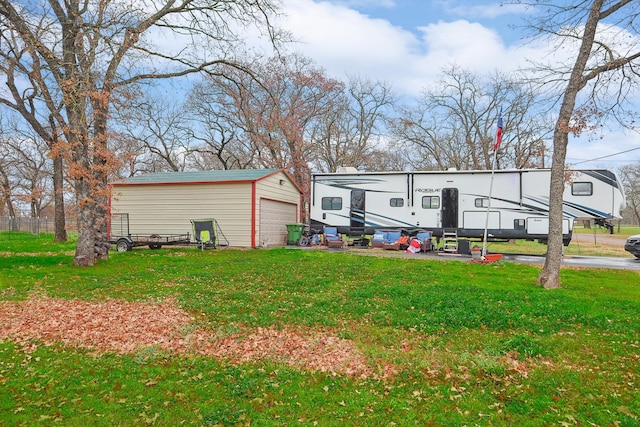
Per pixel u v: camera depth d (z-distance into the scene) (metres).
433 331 6.57
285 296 8.94
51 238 27.97
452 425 3.92
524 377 4.93
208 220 17.88
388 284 10.02
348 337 6.34
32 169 38.31
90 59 11.85
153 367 5.24
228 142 35.34
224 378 4.92
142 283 10.45
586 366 5.23
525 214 17.23
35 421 3.96
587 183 16.72
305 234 20.98
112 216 20.38
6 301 8.59
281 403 4.33
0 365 5.31
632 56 9.86
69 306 8.19
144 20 13.75
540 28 10.88
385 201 19.05
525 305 7.80
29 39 11.84
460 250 16.45
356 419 4.04
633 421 3.94
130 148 26.97
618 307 7.83
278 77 30.27
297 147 32.75
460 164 36.19
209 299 8.62
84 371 5.11
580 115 9.66
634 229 56.78
